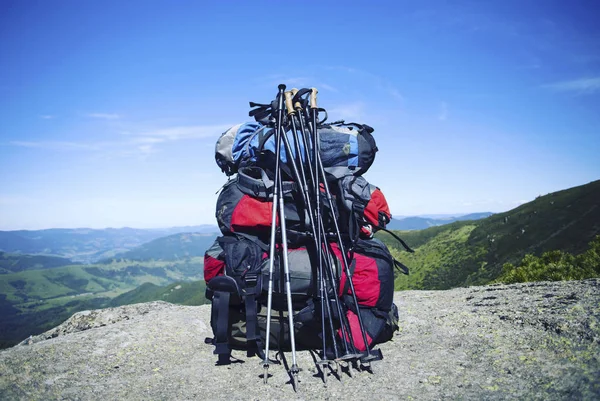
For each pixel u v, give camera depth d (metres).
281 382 1.45
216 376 1.54
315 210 1.59
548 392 1.14
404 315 2.18
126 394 1.42
